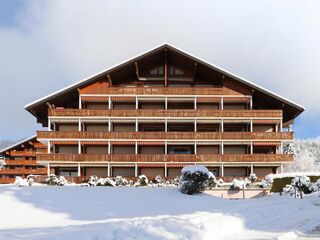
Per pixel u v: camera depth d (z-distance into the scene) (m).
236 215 13.35
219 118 41.72
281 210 15.77
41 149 65.75
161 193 22.64
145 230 9.40
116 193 21.75
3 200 18.52
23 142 65.38
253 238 9.58
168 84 44.69
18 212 16.02
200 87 43.31
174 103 44.47
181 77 44.78
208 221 11.72
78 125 43.12
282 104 42.91
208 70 43.31
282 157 40.28
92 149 42.88
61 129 43.28
